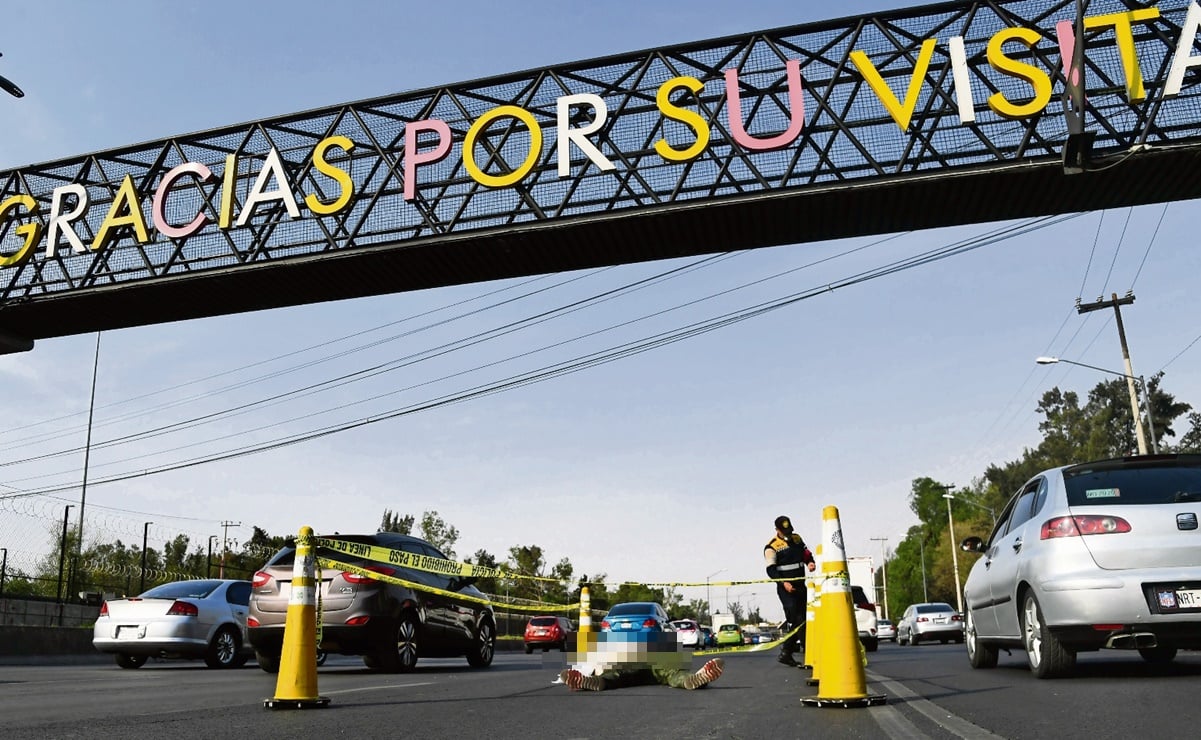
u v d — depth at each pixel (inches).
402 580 463.2
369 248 653.3
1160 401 3004.4
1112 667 344.2
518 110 644.1
